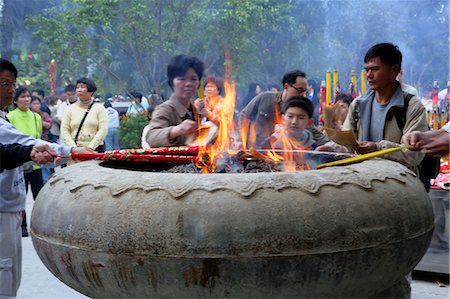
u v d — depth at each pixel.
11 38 11.36
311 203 1.66
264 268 1.61
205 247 1.61
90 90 5.51
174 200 1.66
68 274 1.85
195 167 2.46
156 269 1.65
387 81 2.88
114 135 7.54
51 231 1.83
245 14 8.84
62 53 10.45
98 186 1.79
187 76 2.89
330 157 2.56
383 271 1.77
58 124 7.62
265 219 1.62
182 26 9.38
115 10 9.26
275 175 1.73
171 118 2.89
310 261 1.63
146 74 9.84
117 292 1.76
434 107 5.03
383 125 2.91
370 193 1.77
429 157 2.96
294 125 3.09
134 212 1.67
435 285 3.81
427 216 1.93
